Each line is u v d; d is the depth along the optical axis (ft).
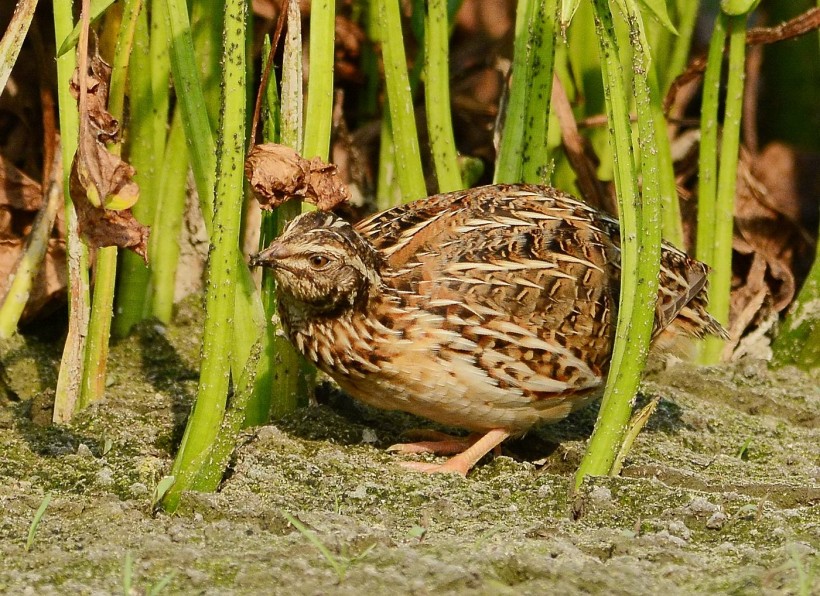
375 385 31.14
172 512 27.37
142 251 26.40
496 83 49.90
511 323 30.55
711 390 39.17
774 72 55.01
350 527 25.93
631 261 27.81
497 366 30.60
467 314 30.37
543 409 31.83
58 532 25.81
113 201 25.52
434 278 30.60
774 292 44.80
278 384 33.73
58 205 37.76
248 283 31.35
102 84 27.43
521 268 31.12
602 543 25.35
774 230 46.29
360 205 44.86
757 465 33.17
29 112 41.81
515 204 32.96
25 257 38.04
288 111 30.86
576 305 31.30
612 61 27.04
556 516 28.07
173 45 30.48
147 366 38.73
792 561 22.97
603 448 28.76
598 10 26.66
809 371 41.39
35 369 38.17
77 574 23.50
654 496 28.19
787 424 37.63
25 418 34.60
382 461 32.04
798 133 54.75
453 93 48.52
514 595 22.70
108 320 34.19
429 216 32.35
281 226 31.96
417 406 31.45
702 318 34.63
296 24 30.37
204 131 30.73
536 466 32.71
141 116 37.40
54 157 38.78
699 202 40.22
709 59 38.50
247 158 30.42
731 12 37.04
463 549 24.57
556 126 41.16
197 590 22.85
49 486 29.04
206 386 27.12
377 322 30.32
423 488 29.48
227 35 25.99
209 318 26.78
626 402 28.45
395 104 34.68
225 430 27.58
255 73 41.24
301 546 24.49
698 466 32.48
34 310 40.14
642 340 27.99
